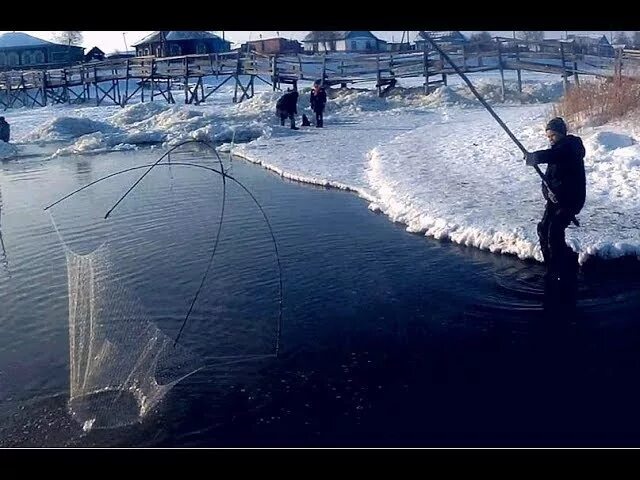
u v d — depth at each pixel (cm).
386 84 3331
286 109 2356
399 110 2833
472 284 786
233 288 803
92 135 2416
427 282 799
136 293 794
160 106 2942
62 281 860
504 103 2930
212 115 2619
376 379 586
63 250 985
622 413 522
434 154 1530
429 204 1086
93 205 1266
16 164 1958
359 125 2403
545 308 712
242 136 2305
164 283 827
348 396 561
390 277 820
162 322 710
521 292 755
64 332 709
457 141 1678
